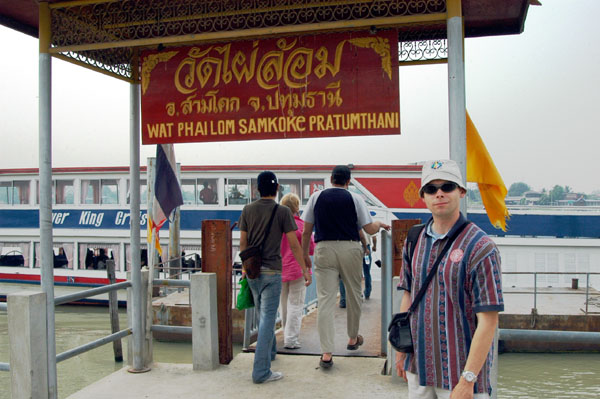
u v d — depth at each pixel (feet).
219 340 18.16
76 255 59.62
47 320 14.61
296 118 15.89
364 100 15.39
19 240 61.16
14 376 13.89
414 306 8.79
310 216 18.01
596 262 53.98
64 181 60.34
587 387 34.37
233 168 56.75
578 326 42.19
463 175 13.08
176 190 19.66
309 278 16.66
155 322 47.73
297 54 15.89
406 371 9.02
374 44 15.38
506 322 42.96
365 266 33.99
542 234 54.70
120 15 16.22
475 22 17.19
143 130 17.15
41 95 15.30
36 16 16.85
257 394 15.42
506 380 36.04
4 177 61.67
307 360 18.49
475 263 8.18
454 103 13.23
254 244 16.33
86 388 16.26
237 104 16.37
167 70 17.02
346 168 17.58
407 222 15.92
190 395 15.51
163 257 58.18
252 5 15.39
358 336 19.62
